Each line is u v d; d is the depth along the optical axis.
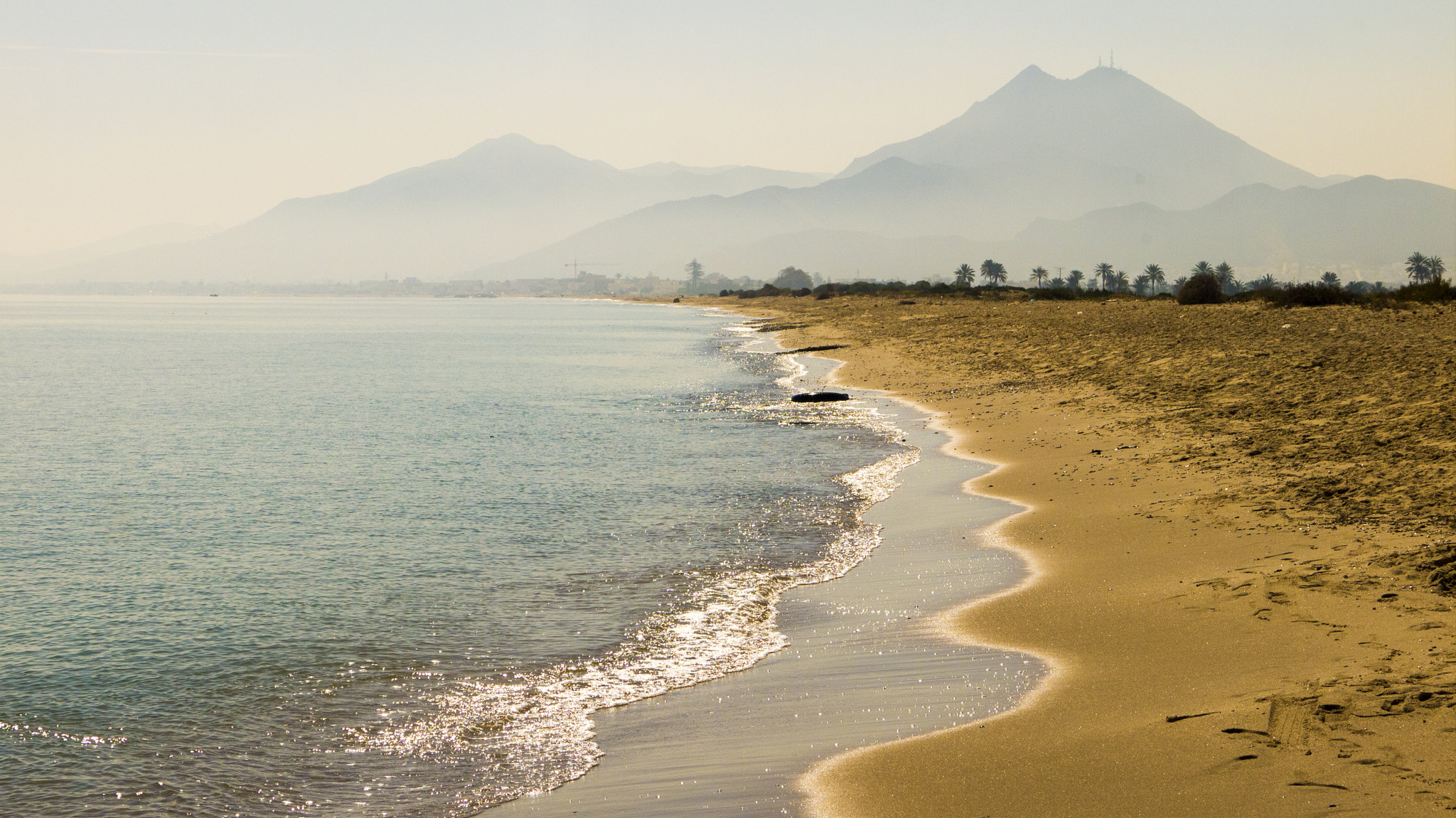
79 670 11.64
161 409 41.53
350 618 13.38
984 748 8.38
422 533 18.23
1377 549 12.58
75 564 16.61
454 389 47.78
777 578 14.69
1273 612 10.89
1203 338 39.53
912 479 21.92
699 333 107.12
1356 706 8.09
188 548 17.59
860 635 11.95
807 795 7.86
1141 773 7.55
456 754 9.25
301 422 36.25
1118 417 26.52
